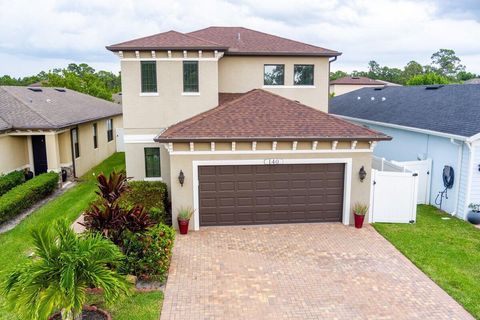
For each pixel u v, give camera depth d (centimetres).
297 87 2016
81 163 2391
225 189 1441
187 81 1750
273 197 1467
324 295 984
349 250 1256
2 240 1309
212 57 1730
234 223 1469
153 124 1767
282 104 1598
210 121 1452
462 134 1581
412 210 1531
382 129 2362
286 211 1484
